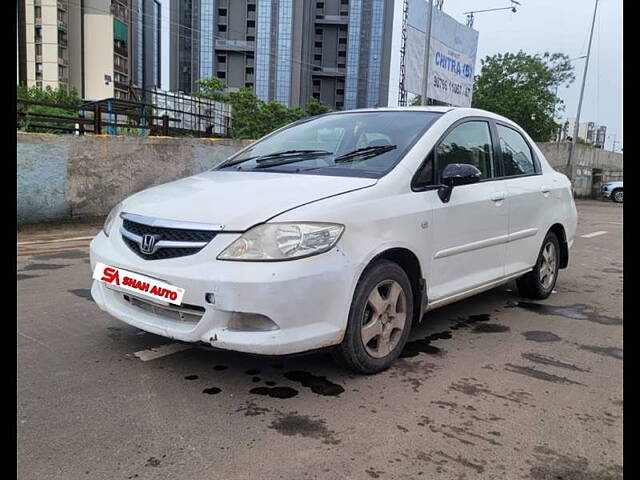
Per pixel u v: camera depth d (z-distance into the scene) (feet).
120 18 345.51
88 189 32.73
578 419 9.74
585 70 91.50
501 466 8.20
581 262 26.37
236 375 11.04
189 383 10.62
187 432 8.82
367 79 356.79
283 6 341.41
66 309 15.12
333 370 11.42
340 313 10.06
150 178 36.01
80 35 337.31
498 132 15.72
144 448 8.33
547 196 17.04
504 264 15.14
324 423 9.25
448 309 16.72
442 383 11.05
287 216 9.68
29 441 8.41
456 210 12.82
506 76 130.11
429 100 70.38
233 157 14.90
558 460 8.42
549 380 11.43
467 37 75.00
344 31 356.18
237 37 350.64
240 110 203.00
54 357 11.69
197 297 9.53
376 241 10.66
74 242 26.02
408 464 8.15
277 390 10.43
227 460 8.09
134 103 54.90
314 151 13.55
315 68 359.46
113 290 11.12
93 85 339.98
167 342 12.72
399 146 12.56
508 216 14.96
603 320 15.93
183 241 9.88
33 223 30.60
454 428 9.26
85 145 32.27
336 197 10.42
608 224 45.57
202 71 354.95
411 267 11.97
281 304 9.29
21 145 29.60
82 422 9.03
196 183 12.09
